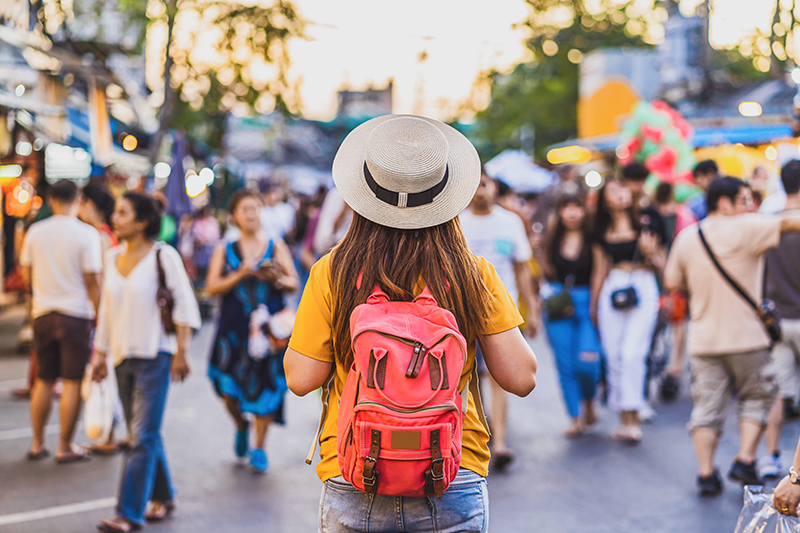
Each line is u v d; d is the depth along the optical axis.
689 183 10.98
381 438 1.87
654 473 5.42
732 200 4.85
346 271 2.13
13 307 12.88
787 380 6.08
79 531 4.34
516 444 6.19
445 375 1.91
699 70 19.64
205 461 5.70
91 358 5.65
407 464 1.88
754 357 4.81
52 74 10.89
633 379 6.20
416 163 2.12
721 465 5.57
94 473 5.37
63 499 4.86
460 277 2.13
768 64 17.62
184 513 4.65
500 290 2.19
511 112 34.00
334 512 2.09
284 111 14.09
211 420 6.86
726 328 4.83
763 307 4.79
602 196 6.31
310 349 2.16
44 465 5.54
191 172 15.30
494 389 5.64
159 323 4.44
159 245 4.50
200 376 8.71
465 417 2.14
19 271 10.05
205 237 14.48
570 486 5.16
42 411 5.66
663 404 7.56
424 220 2.13
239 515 4.63
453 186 2.20
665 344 7.70
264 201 15.18
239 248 5.54
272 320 5.31
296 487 5.16
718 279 4.84
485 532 2.14
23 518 4.53
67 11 12.73
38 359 5.63
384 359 1.91
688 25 19.73
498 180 7.38
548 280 6.60
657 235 6.32
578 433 6.41
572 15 28.61
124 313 4.39
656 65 24.05
